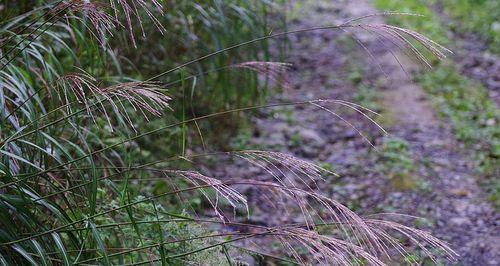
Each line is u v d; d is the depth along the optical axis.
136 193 4.55
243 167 6.17
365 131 7.26
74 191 3.54
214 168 6.04
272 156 3.03
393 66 9.16
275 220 5.22
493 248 4.88
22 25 3.89
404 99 8.20
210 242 3.54
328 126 7.38
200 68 5.88
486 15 11.73
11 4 4.41
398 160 6.50
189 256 3.38
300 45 9.91
